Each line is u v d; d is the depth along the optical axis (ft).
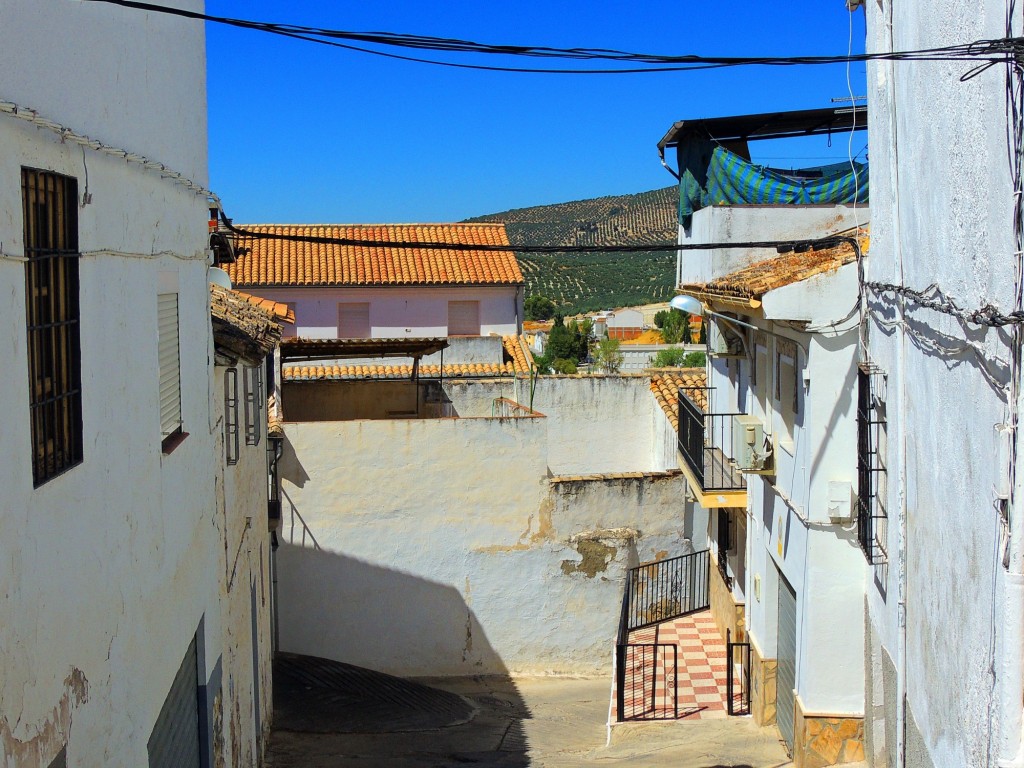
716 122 52.85
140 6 16.53
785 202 50.70
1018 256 18.37
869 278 33.94
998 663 19.88
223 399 32.89
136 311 21.07
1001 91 19.45
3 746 13.25
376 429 56.80
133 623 20.13
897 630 30.40
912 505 28.45
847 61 19.29
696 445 50.19
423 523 57.41
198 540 27.35
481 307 110.52
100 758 17.74
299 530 56.65
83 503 17.03
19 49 14.61
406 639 57.57
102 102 19.04
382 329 109.19
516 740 45.50
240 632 35.53
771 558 43.65
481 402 73.61
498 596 57.98
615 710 47.83
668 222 382.83
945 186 24.03
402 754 42.75
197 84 29.48
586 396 73.26
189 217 27.20
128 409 20.17
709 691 49.42
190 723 26.43
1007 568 19.04
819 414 36.01
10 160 14.08
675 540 59.36
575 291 334.85
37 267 15.71
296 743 44.50
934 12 24.88
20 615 14.01
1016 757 19.19
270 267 109.19
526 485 57.77
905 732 29.53
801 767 37.37
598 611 58.44
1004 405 19.60
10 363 13.91
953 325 23.44
